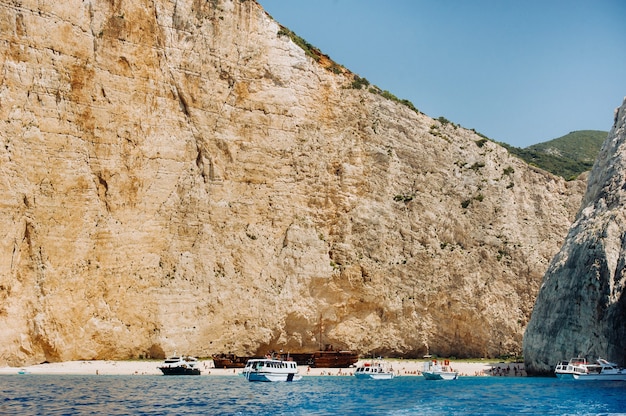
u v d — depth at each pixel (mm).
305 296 76750
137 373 62781
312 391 52000
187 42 78000
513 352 83375
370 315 79562
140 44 74000
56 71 67250
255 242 77312
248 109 81500
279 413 39094
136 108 72938
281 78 84562
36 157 64625
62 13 68375
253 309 74000
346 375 69250
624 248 58656
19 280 61969
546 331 63469
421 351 80750
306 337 76375
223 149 78812
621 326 57000
